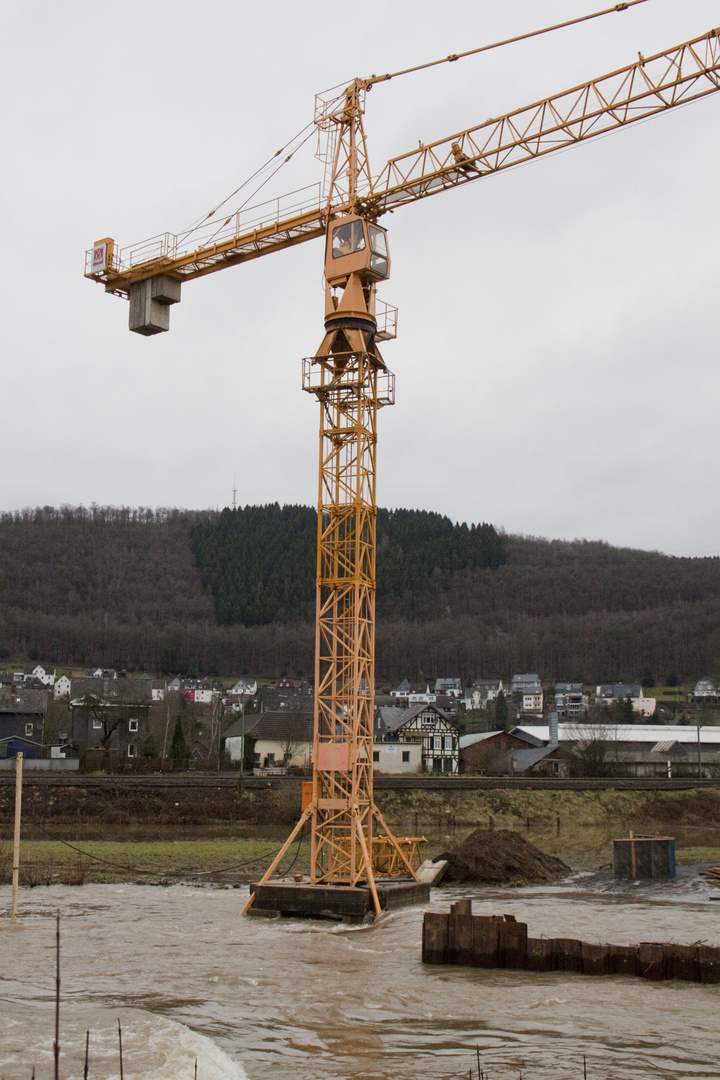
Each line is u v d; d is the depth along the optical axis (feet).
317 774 132.16
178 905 133.39
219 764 329.72
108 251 178.81
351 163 152.46
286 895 124.77
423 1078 63.93
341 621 137.28
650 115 144.46
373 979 90.38
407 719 388.98
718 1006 80.74
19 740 328.90
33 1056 64.90
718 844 222.07
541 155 151.02
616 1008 80.23
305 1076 63.87
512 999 83.15
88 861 170.50
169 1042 68.59
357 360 139.95
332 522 138.82
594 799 276.62
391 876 144.05
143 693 475.72
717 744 418.92
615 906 135.44
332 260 144.36
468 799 266.57
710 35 138.51
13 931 111.96
